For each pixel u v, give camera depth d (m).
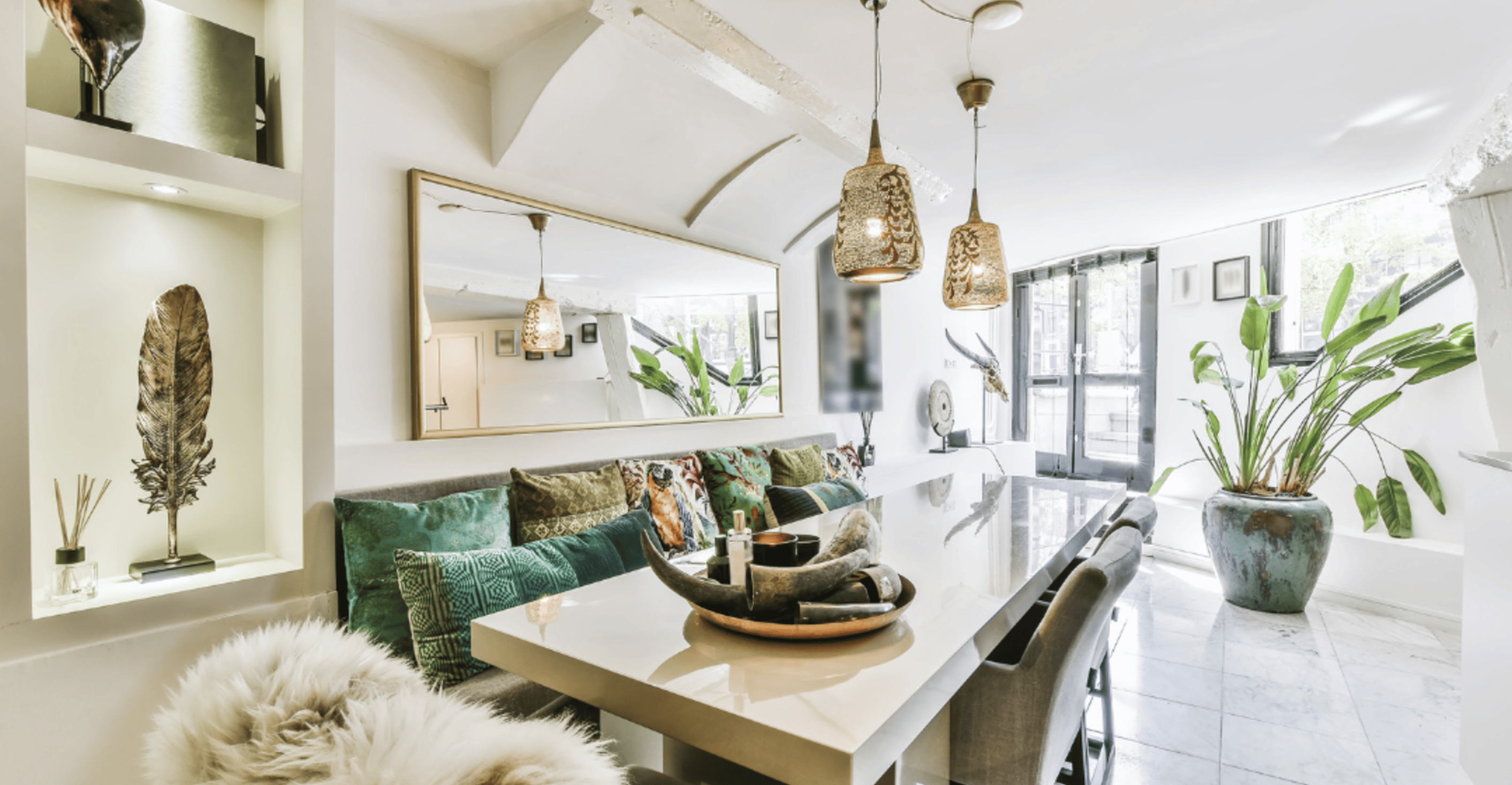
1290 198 3.72
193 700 0.56
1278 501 3.58
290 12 1.73
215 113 1.57
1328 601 3.78
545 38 2.21
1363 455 3.85
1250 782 2.03
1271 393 4.31
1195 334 4.76
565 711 1.36
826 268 4.27
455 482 2.13
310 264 1.71
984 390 6.31
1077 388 5.68
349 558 1.67
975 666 1.02
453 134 2.28
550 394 2.58
